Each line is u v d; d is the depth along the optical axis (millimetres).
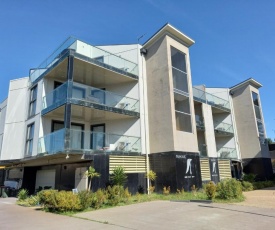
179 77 17969
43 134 15898
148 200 12930
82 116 17312
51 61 16672
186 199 12617
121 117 17719
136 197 13641
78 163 15219
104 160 14375
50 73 16766
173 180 15188
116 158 15070
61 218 8281
